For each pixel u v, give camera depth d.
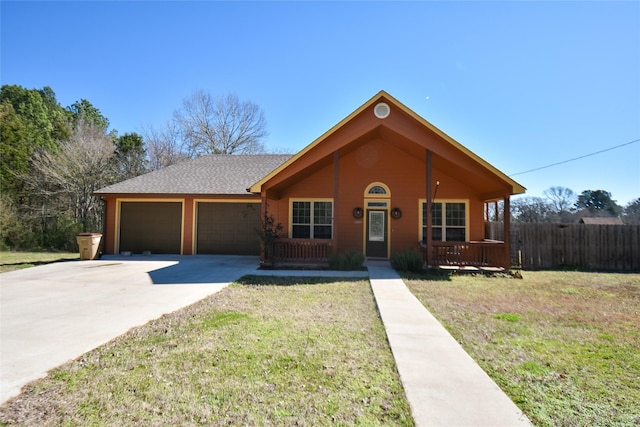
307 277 9.20
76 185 21.67
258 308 5.98
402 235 12.82
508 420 2.64
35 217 20.64
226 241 14.11
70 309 5.88
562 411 2.79
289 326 4.95
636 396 3.05
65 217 20.75
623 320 5.43
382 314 5.63
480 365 3.68
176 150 33.09
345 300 6.64
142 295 6.98
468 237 12.53
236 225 14.09
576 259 12.16
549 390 3.14
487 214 14.09
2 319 5.29
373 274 9.65
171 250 14.25
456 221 12.68
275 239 11.18
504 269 10.31
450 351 4.05
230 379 3.30
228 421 2.61
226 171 16.03
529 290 7.88
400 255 10.70
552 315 5.71
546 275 10.40
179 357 3.82
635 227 11.97
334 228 10.86
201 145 33.81
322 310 5.89
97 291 7.36
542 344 4.33
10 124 22.95
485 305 6.39
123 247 14.39
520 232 12.27
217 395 3.00
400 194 12.92
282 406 2.83
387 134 11.85
